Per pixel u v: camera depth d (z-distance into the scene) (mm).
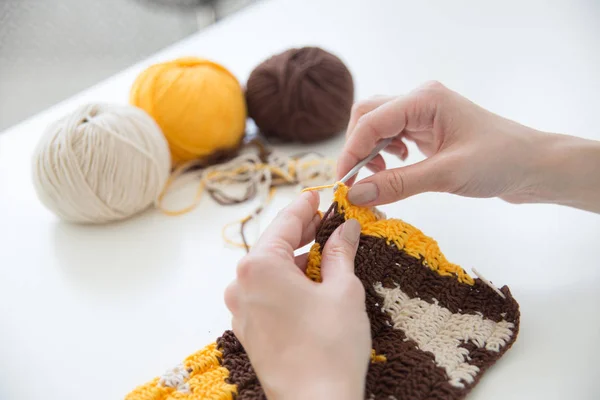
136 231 742
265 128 874
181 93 783
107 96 1002
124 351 571
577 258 623
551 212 695
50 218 783
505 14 1146
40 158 699
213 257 687
